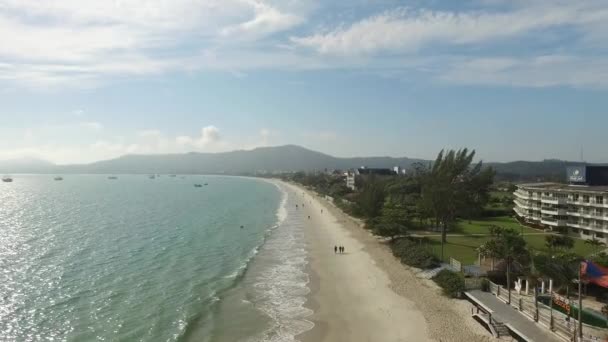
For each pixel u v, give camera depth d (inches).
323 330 1652.3
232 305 1925.4
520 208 4232.3
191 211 5846.5
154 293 2076.8
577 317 1558.8
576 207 3452.3
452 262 2450.8
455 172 3627.0
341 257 2891.2
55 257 2815.0
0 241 3400.6
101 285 2191.2
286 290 2154.3
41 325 1658.5
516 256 1763.0
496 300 1814.7
